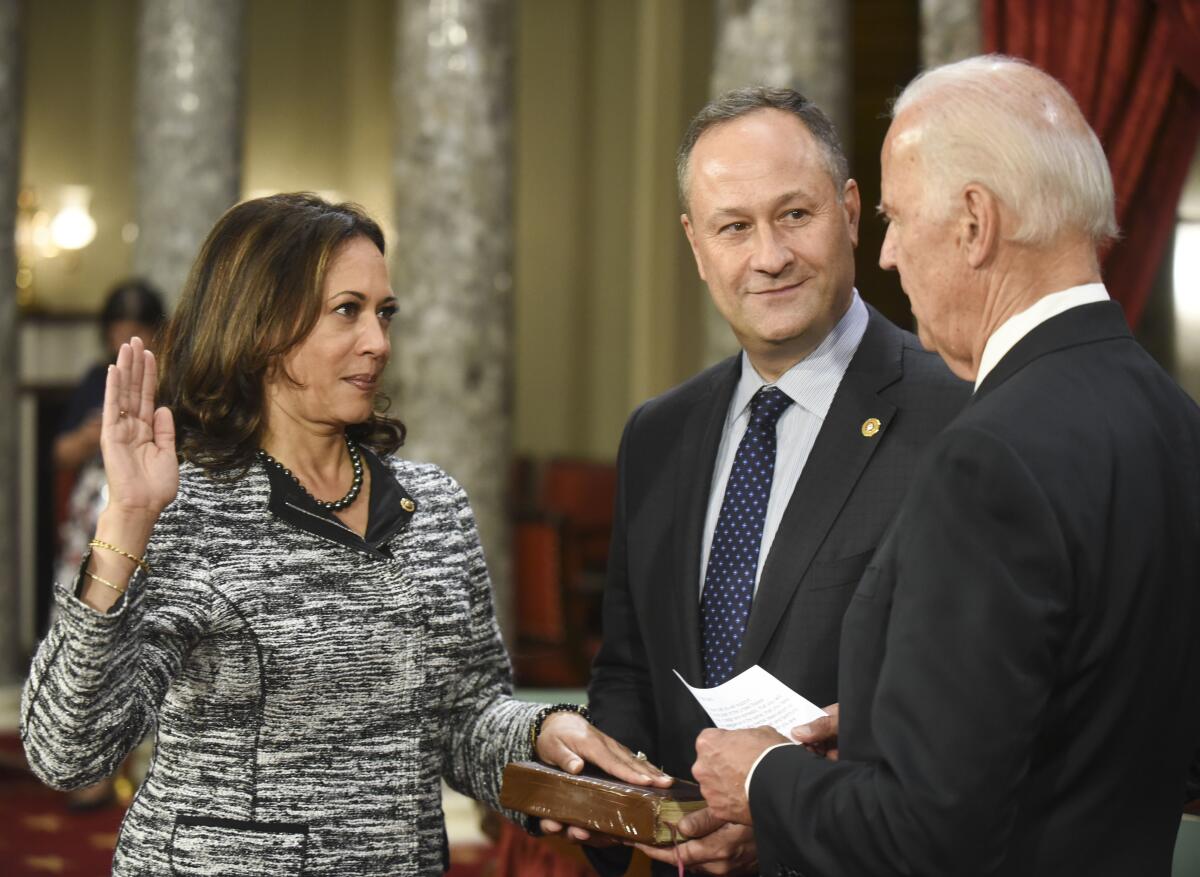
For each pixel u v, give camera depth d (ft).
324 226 14.06
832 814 10.98
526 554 48.80
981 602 10.16
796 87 38.96
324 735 13.75
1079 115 11.32
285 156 74.23
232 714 13.61
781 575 14.62
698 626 15.26
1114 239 11.89
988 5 28.43
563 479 65.62
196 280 14.34
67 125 72.38
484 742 15.30
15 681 51.78
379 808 13.83
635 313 68.64
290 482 14.07
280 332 13.83
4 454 51.70
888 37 68.44
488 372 43.83
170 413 13.01
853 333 15.40
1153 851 10.91
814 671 14.35
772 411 15.40
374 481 14.75
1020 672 10.05
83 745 12.30
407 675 14.06
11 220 52.11
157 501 12.60
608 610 16.92
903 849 10.32
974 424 10.64
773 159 14.43
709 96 67.62
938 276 11.44
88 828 38.81
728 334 41.14
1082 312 11.24
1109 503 10.51
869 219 69.82
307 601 13.74
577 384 70.74
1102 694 10.60
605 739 14.61
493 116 43.91
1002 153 11.05
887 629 11.39
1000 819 10.11
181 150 50.39
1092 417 10.74
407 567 14.32
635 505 16.38
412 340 43.73
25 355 67.00
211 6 50.88
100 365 36.78
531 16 71.41
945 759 10.07
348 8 74.13
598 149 70.13
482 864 35.65
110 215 72.28
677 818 13.34
